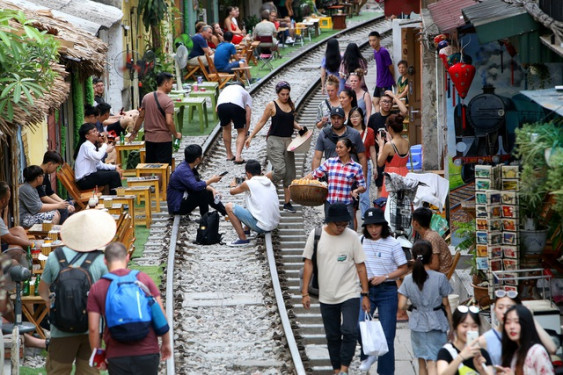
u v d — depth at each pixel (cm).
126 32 6272
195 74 7238
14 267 2756
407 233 3394
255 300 3450
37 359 2897
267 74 7581
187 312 3347
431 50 4003
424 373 2684
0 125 2922
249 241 3997
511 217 2830
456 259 3103
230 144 5097
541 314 2483
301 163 5269
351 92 4194
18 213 3500
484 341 2098
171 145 4609
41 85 3161
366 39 9425
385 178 3444
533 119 3325
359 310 2741
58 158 3853
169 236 4038
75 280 2406
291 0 9900
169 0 7394
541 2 2656
